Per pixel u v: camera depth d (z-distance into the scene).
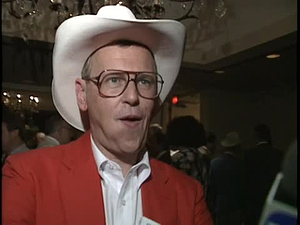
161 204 0.90
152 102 0.85
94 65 0.85
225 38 2.81
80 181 0.84
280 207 0.34
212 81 3.20
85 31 0.83
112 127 0.80
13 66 2.58
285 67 2.84
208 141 2.05
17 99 2.56
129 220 0.85
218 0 2.37
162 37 0.89
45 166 0.85
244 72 3.15
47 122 2.03
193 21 2.64
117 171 0.87
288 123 2.10
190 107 3.12
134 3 1.94
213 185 1.35
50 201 0.80
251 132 2.97
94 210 0.82
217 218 1.21
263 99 3.02
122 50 0.84
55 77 0.96
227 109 3.23
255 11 2.61
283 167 0.36
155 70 0.89
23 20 2.34
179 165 1.57
